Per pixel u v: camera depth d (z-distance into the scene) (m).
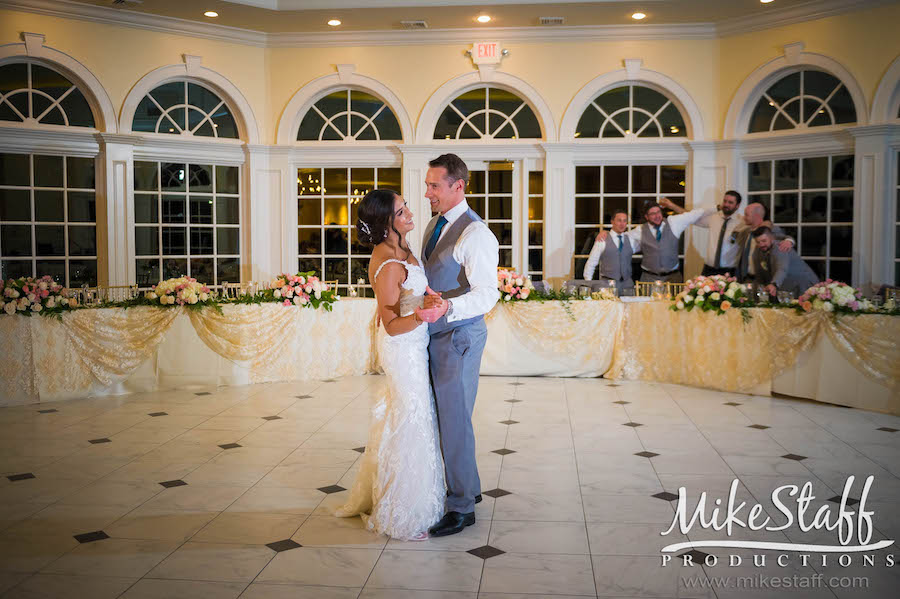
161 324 6.85
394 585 3.07
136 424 5.70
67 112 8.41
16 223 8.27
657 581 3.10
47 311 6.38
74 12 8.20
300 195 9.59
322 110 9.48
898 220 8.00
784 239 7.48
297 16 8.55
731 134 8.85
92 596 2.97
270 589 3.03
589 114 9.23
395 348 3.54
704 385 6.96
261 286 9.48
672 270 8.58
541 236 9.44
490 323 7.59
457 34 9.10
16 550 3.41
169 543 3.49
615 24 8.88
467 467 3.67
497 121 9.35
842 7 8.00
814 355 6.30
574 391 6.90
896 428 5.49
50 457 4.86
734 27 8.73
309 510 3.93
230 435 5.40
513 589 3.04
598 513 3.88
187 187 9.13
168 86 8.94
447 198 3.64
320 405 6.35
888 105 7.87
